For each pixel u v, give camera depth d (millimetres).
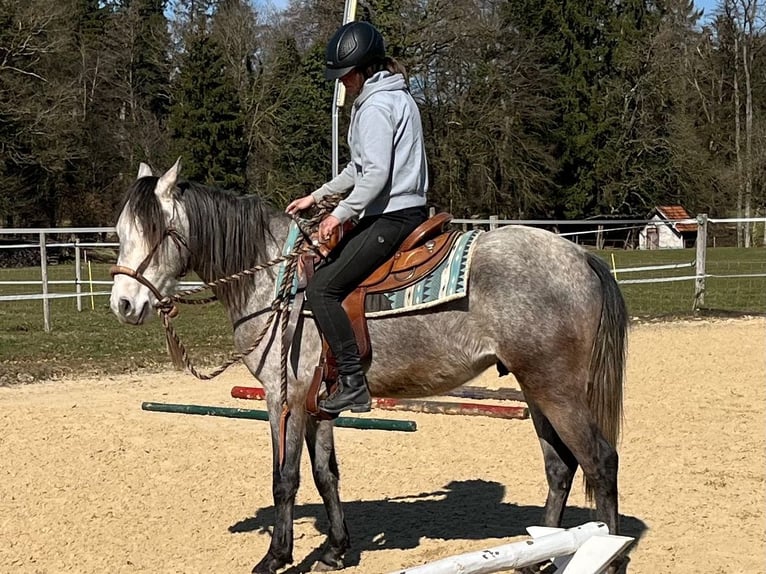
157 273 4266
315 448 4621
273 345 4324
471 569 3008
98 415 7938
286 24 36031
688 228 38750
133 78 41344
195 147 33562
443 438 7254
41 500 5559
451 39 31234
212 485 5898
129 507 5438
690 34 44844
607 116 39312
